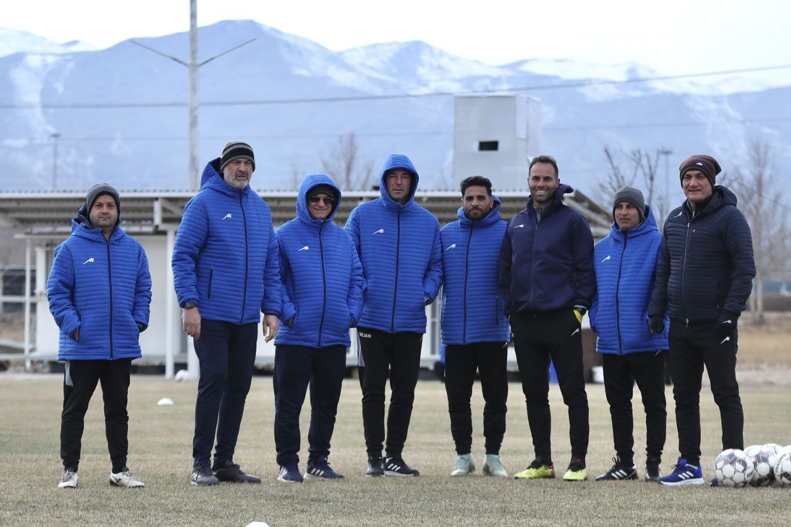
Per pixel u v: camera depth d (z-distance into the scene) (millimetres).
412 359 15250
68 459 13617
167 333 43531
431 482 14258
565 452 18609
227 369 14141
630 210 14859
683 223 14195
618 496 12945
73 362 13594
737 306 13727
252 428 22703
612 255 14984
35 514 11555
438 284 15570
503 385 15438
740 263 13789
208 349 14008
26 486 13594
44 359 47781
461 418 15531
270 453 18141
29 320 49406
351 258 15039
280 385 14609
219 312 14047
